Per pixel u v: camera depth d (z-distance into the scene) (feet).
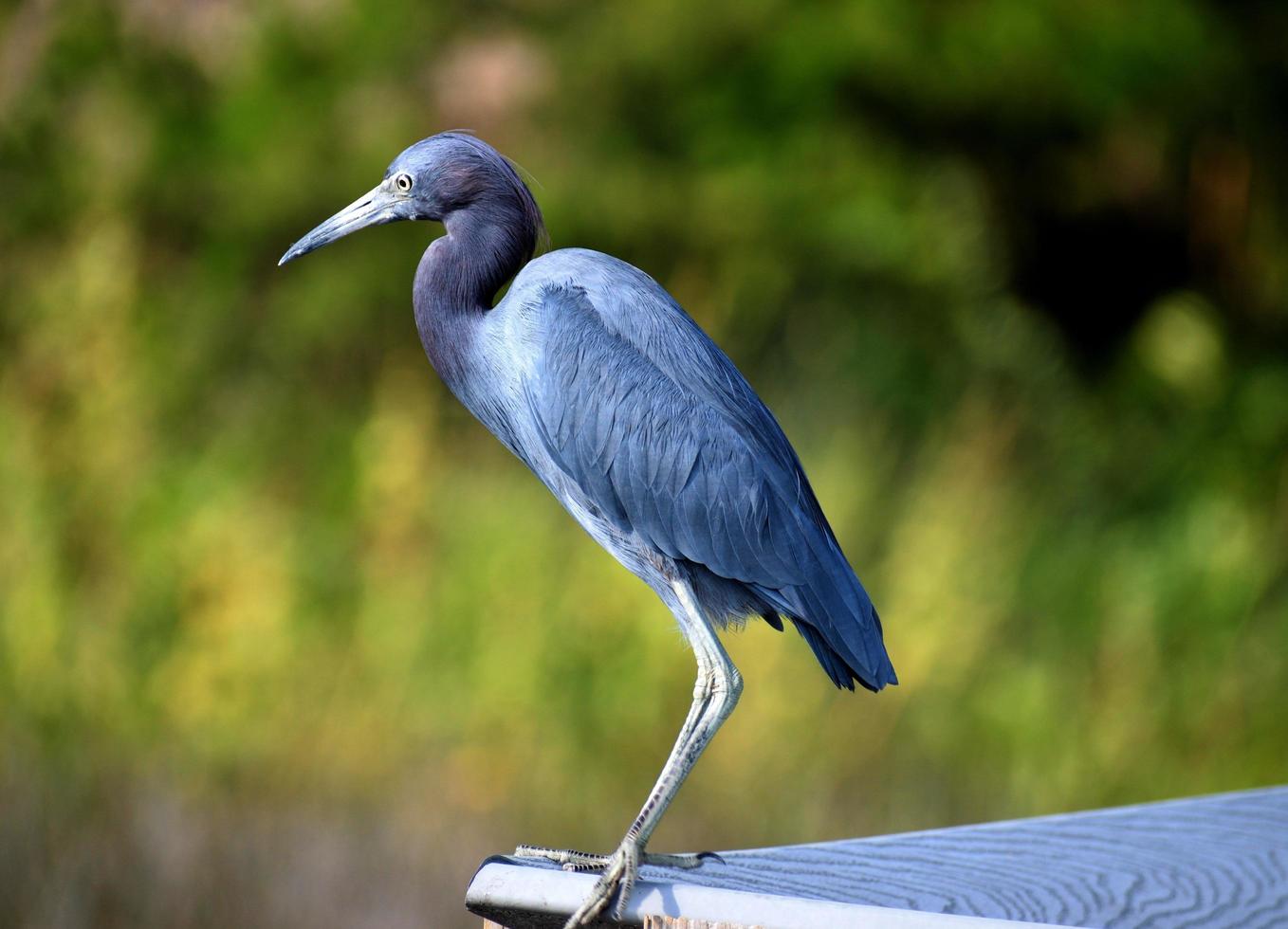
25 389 37.22
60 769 30.78
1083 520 45.29
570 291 16.07
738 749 33.19
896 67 53.31
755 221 51.78
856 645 16.02
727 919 11.53
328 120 52.01
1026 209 60.80
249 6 51.34
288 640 34.73
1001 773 34.42
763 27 53.01
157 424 40.98
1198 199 61.11
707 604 16.51
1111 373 59.11
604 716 33.68
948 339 51.34
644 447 15.65
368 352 50.67
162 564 35.53
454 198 16.78
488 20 52.85
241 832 30.55
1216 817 18.07
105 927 27.81
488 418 16.90
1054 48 54.19
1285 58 58.13
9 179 50.01
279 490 40.91
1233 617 39.29
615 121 53.36
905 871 14.87
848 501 38.40
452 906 29.07
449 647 34.86
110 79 52.01
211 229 51.72
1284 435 54.54
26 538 34.27
